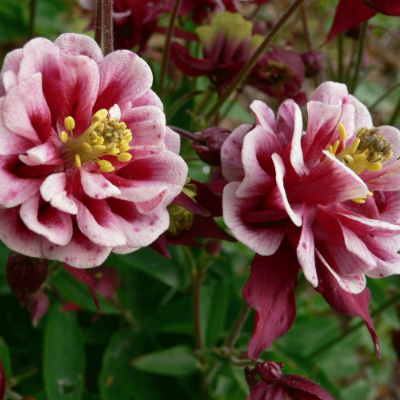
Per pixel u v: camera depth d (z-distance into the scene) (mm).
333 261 246
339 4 295
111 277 323
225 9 353
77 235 222
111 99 237
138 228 225
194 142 264
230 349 320
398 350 388
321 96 260
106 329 384
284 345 402
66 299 335
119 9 330
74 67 225
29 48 217
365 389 429
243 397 359
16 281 264
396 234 242
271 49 333
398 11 265
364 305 257
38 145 223
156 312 370
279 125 257
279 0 671
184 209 257
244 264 432
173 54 323
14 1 462
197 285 337
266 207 245
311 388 247
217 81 331
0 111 212
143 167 234
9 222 218
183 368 342
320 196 240
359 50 358
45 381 320
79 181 229
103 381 347
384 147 249
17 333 369
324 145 252
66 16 584
